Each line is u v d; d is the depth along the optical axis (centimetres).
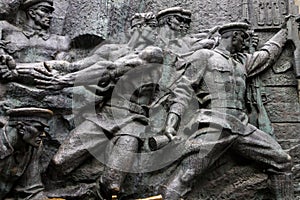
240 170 132
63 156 122
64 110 129
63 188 123
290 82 145
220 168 132
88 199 122
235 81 137
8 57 129
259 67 144
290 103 142
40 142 120
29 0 143
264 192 132
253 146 131
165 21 146
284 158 131
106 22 145
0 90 128
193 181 126
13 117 118
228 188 130
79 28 145
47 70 130
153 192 125
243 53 146
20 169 119
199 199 127
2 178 118
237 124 131
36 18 143
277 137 138
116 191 120
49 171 124
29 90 128
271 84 144
